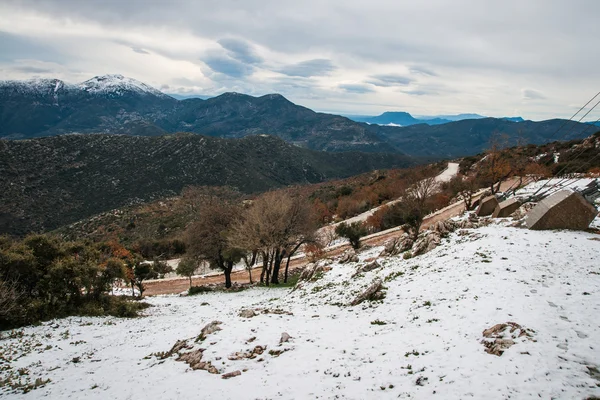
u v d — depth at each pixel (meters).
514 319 10.80
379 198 79.69
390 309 14.94
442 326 11.59
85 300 25.03
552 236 20.55
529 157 72.00
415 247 25.22
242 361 11.10
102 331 19.36
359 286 20.56
